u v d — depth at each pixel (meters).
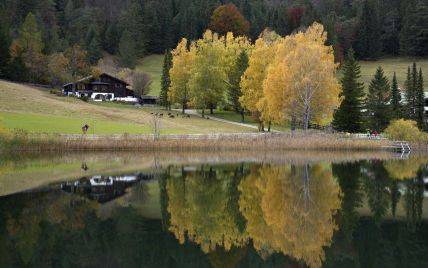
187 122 86.69
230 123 89.25
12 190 33.59
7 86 95.88
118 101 109.75
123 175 41.50
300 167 47.81
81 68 114.88
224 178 39.78
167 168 46.53
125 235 22.31
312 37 68.50
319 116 65.31
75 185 35.91
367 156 62.22
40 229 23.05
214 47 91.62
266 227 23.95
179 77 96.38
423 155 66.12
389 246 20.84
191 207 28.34
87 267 17.84
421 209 28.14
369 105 83.19
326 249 20.45
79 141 62.62
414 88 86.69
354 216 26.28
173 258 19.06
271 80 64.56
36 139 60.53
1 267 17.75
